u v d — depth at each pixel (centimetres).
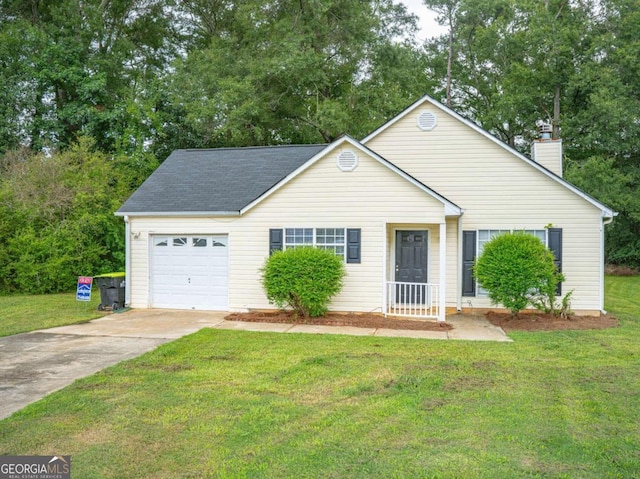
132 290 1434
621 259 2983
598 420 560
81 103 2558
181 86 2620
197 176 1572
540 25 2795
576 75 2678
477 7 3142
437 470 442
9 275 1828
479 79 3328
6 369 777
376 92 2702
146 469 447
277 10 2730
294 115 2853
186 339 994
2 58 2481
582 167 2612
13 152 2128
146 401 621
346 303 1289
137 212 1405
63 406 603
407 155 1414
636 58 2614
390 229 1390
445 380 712
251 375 737
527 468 447
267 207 1339
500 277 1198
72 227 1884
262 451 480
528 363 809
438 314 1262
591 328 1124
